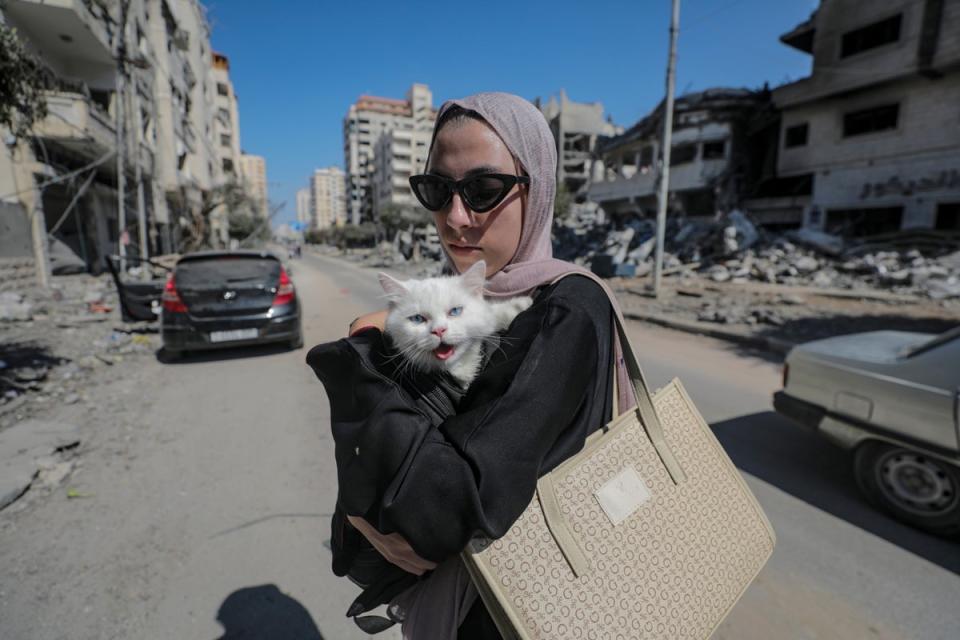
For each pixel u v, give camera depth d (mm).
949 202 17641
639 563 982
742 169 25438
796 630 2354
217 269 7434
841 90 20078
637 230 24188
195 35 34156
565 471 955
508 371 899
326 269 34438
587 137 49969
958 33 16516
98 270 19625
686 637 1003
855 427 3461
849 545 3016
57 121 13797
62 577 2639
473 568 872
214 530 3084
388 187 80438
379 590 1195
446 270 1636
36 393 5535
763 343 8297
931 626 2373
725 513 1155
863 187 20266
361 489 882
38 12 14102
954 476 2982
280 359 7418
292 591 2584
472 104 1198
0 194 13094
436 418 1046
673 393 1215
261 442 4426
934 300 11852
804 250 17828
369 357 1039
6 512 3227
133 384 6109
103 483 3643
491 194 1190
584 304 1016
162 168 25375
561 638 871
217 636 2299
